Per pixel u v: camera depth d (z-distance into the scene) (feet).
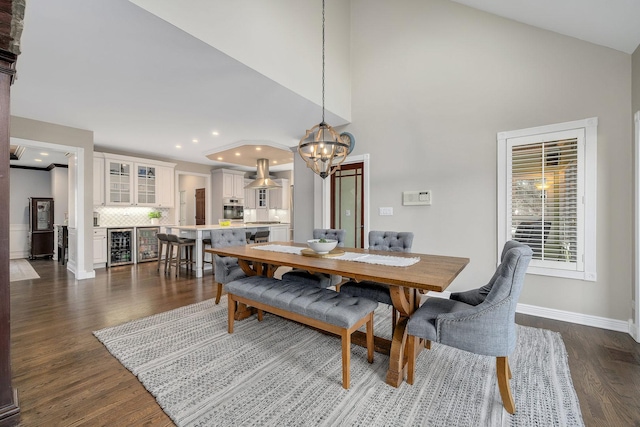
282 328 8.84
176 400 5.47
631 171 8.43
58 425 4.85
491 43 10.73
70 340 8.02
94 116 13.14
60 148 14.47
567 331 8.63
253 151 19.43
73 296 12.19
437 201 11.94
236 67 8.64
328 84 12.57
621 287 8.59
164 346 7.63
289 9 10.34
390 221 13.23
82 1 5.80
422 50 12.34
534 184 9.90
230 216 27.22
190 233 17.43
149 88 10.05
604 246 8.81
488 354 5.21
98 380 6.15
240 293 8.01
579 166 9.12
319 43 11.96
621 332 8.52
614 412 5.16
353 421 4.94
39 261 21.09
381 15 13.51
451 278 5.82
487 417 5.04
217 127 14.80
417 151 12.46
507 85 10.40
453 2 11.56
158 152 21.16
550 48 9.61
